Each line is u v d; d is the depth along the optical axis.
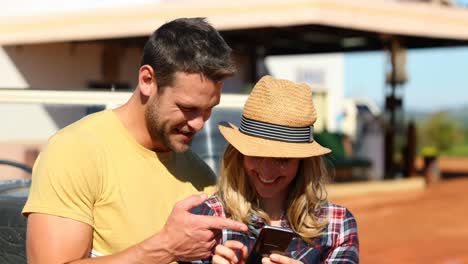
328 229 2.62
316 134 15.84
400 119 16.77
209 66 2.34
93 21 13.38
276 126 2.52
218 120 3.38
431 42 17.36
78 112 3.30
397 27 13.35
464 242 10.30
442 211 13.01
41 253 2.33
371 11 12.74
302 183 2.61
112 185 2.47
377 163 16.45
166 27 2.43
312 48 18.88
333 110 22.64
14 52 14.29
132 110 2.55
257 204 2.59
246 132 2.56
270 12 11.89
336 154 15.81
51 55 14.73
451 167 24.62
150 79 2.44
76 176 2.39
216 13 12.37
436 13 14.02
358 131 16.98
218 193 2.63
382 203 13.88
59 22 13.64
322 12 11.68
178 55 2.34
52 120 3.34
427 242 10.31
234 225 2.25
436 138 35.38
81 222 2.38
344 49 19.03
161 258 2.27
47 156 2.41
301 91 2.57
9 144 3.47
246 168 2.57
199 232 2.24
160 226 2.55
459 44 17.59
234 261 2.36
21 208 2.83
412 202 14.09
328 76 22.58
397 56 16.27
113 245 2.47
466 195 15.22
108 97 3.26
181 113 2.41
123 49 15.71
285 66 21.64
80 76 15.15
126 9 13.09
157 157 2.61
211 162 3.33
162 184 2.61
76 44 15.01
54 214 2.34
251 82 16.72
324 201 2.62
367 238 10.52
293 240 2.59
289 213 2.60
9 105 3.37
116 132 2.54
